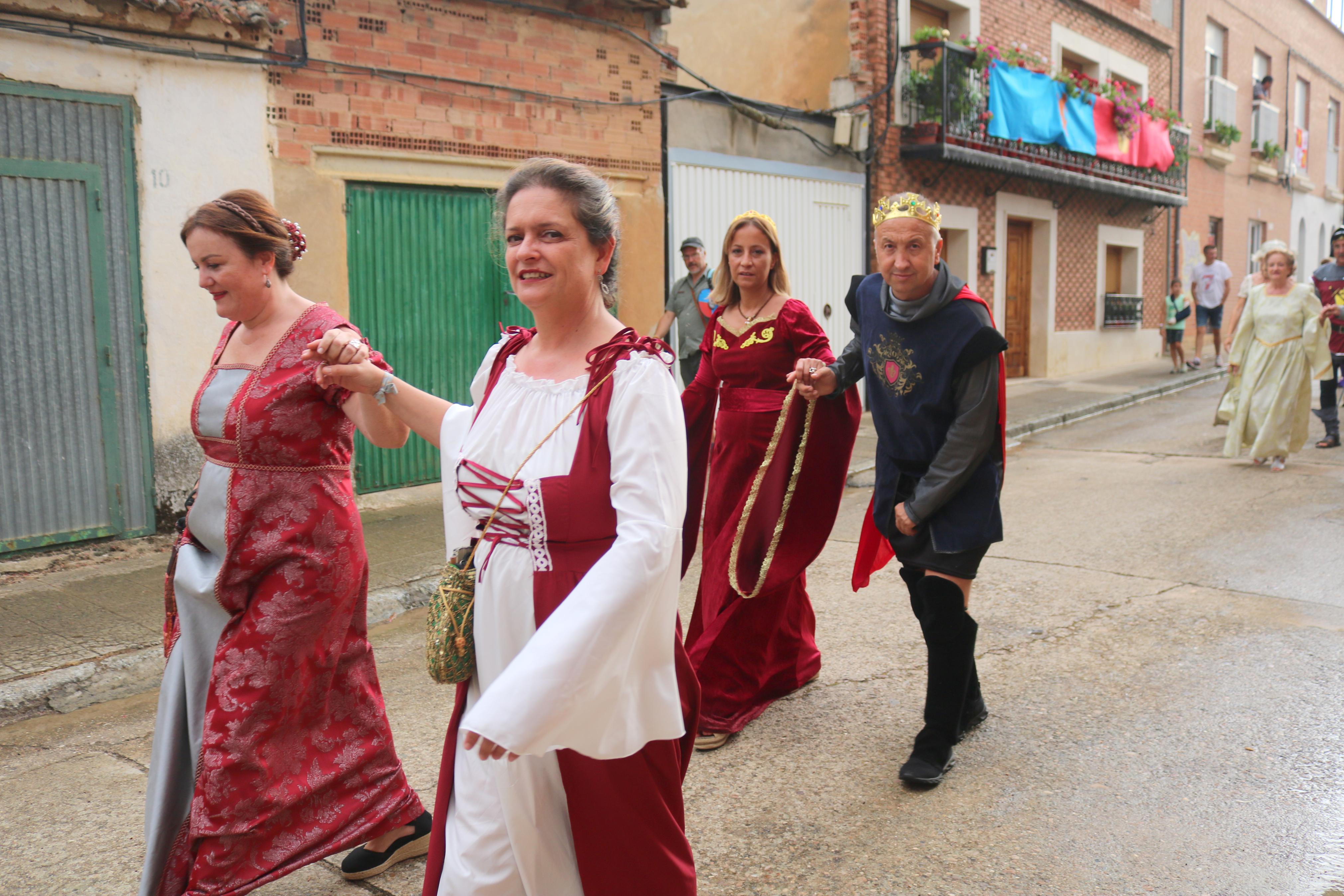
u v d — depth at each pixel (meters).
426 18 7.64
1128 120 16.27
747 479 4.00
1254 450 8.71
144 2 6.12
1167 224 19.66
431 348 8.00
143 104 6.33
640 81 9.27
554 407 1.95
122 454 6.42
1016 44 14.72
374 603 5.40
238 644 2.56
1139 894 2.76
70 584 5.70
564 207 1.95
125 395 6.41
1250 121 22.64
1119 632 4.84
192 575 2.63
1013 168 13.89
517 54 8.24
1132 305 18.45
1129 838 3.04
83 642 4.77
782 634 4.15
